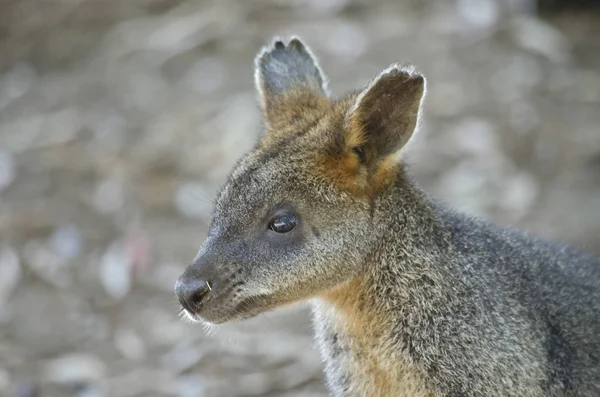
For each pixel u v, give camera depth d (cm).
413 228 873
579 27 1861
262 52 980
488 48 1811
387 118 854
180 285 850
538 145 1559
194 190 1529
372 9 1964
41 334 1268
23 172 1600
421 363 861
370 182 865
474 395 843
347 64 1783
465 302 852
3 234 1447
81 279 1371
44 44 1944
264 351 1213
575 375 859
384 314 876
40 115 1750
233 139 1606
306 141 871
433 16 1928
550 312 864
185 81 1805
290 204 855
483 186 1483
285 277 856
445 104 1662
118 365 1210
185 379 1176
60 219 1485
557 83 1708
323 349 934
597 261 954
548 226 1378
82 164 1616
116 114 1733
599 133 1571
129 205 1513
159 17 1988
